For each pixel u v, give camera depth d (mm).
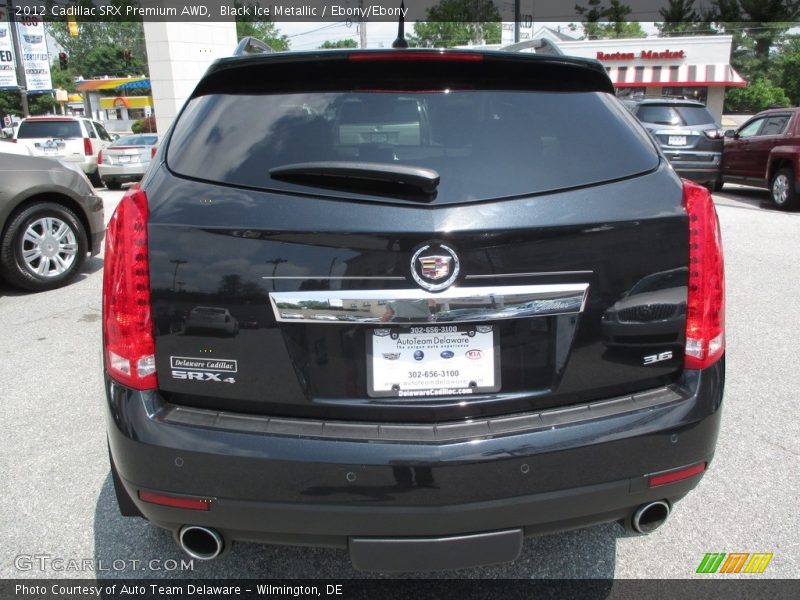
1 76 30234
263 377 1768
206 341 1764
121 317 1770
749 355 4297
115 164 15977
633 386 1887
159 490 1774
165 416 1775
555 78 2098
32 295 5949
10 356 4406
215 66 2047
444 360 1780
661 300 1846
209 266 1737
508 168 1841
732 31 53938
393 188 1747
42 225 5973
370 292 1709
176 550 2480
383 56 1979
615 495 1828
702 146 12031
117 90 62375
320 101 1984
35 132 16141
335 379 1776
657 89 36969
